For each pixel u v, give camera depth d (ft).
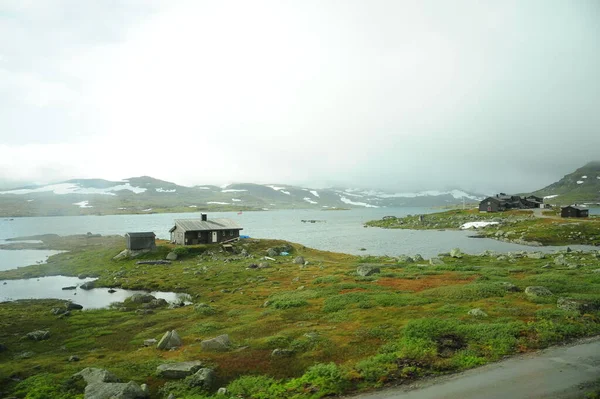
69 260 287.07
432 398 55.26
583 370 62.85
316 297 137.18
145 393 62.95
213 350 85.51
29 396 63.05
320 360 75.61
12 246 435.12
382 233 533.14
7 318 132.57
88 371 71.51
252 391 62.59
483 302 110.83
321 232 575.38
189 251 277.23
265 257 266.16
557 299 109.81
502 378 60.95
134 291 186.09
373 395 57.88
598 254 219.61
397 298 120.98
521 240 363.56
